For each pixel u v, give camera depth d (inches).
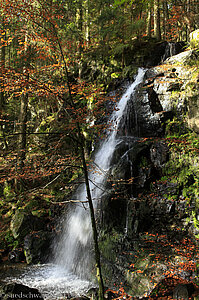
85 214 281.9
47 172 201.8
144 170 261.4
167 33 650.8
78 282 215.5
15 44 295.7
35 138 443.5
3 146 439.2
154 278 170.2
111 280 195.2
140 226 226.2
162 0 557.6
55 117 429.4
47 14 149.3
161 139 270.7
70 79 509.0
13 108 577.6
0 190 407.2
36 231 315.9
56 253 284.2
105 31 487.5
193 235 198.7
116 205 253.0
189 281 155.9
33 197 357.4
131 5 546.3
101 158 357.1
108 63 506.0
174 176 239.8
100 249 232.2
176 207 221.3
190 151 238.5
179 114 277.1
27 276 231.9
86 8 537.6
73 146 381.1
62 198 354.9
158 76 323.6
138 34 516.1
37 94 151.5
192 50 305.7
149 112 306.5
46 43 156.3
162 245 199.9
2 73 129.6
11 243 310.0
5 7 136.1
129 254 206.5
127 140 330.0
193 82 249.8
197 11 421.7
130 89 387.2
